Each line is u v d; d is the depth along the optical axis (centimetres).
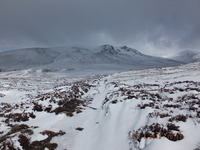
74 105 1592
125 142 755
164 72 4412
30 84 4872
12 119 1191
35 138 871
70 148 816
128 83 2880
